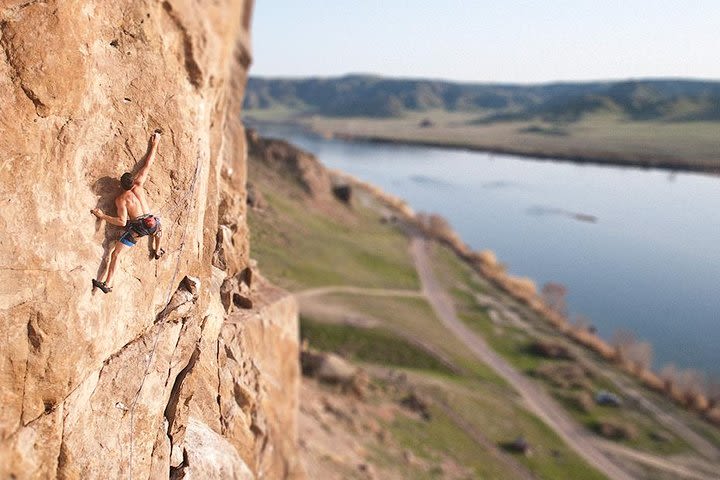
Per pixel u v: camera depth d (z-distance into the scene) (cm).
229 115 1538
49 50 646
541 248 10319
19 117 628
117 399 781
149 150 803
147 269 817
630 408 5138
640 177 19325
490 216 12525
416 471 3077
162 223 843
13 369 632
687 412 5281
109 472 760
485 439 4056
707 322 7381
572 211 13300
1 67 614
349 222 9231
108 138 752
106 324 746
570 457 4125
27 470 645
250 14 1580
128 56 776
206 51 922
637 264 9594
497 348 6100
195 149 889
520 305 7575
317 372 4075
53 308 659
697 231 11838
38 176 653
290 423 1700
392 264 8012
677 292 8388
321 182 9794
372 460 2908
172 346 898
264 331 1455
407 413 4022
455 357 5572
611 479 3909
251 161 9094
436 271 8256
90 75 711
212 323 1123
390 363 5128
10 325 628
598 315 7538
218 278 1298
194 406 1066
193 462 964
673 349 6669
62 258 679
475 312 7006
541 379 5522
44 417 661
